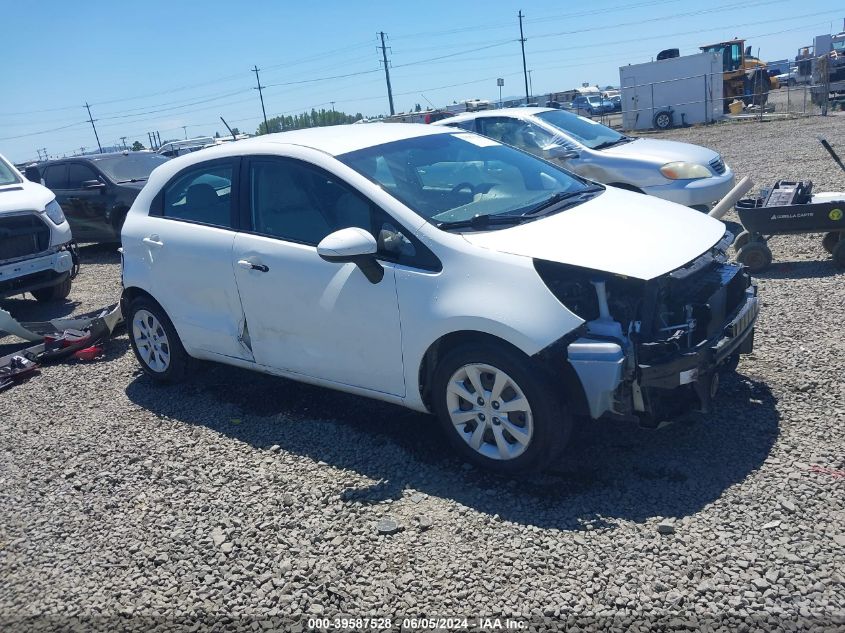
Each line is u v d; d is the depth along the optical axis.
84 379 6.08
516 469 3.79
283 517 3.72
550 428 3.62
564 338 3.51
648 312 3.53
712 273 4.02
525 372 3.58
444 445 4.27
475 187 4.52
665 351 3.56
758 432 4.00
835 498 3.36
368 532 3.51
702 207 9.22
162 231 5.21
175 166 5.33
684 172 8.73
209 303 4.97
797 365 4.74
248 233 4.70
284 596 3.14
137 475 4.31
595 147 9.35
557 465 3.93
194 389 5.56
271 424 4.80
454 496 3.74
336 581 3.20
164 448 4.62
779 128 21.75
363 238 3.86
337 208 4.28
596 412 3.56
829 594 2.81
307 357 4.50
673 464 3.80
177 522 3.79
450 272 3.79
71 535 3.79
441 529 3.48
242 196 4.76
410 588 3.10
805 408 4.19
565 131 9.41
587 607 2.89
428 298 3.84
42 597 3.33
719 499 3.45
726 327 3.78
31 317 8.62
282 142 4.72
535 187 4.70
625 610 2.85
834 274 6.64
